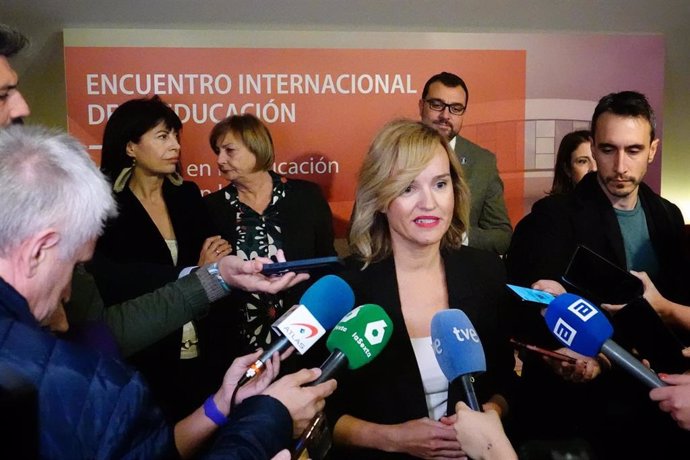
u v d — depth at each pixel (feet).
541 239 6.97
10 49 4.64
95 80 11.73
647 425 5.93
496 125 12.39
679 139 13.17
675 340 5.16
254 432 3.60
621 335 5.39
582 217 6.94
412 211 5.12
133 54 11.76
